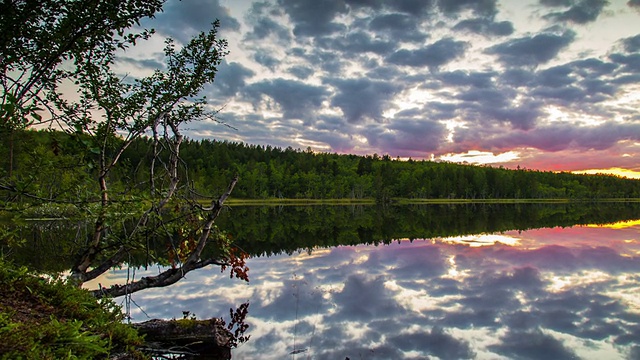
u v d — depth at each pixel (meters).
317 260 16.19
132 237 7.09
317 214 59.59
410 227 34.59
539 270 14.10
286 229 32.12
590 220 41.78
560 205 104.19
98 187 6.52
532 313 9.18
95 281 10.83
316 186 119.50
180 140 8.09
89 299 5.48
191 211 7.50
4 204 4.28
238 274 7.71
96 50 5.60
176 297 9.91
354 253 18.28
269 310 9.00
